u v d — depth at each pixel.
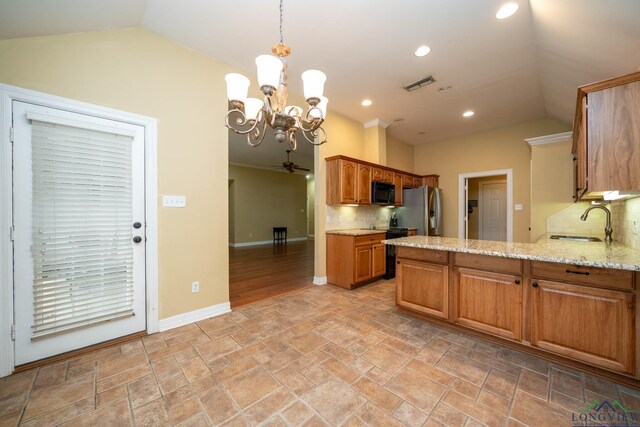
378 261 4.00
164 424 1.32
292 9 2.02
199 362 1.86
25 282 1.79
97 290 2.05
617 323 1.58
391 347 2.06
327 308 2.89
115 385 1.61
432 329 2.37
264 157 7.14
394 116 4.32
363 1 1.93
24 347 1.78
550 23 1.99
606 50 1.92
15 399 1.49
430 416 1.36
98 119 2.05
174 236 2.45
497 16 2.07
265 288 3.66
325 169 3.96
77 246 1.97
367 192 4.19
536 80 3.11
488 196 6.41
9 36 1.69
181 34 2.35
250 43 2.47
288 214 9.65
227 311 2.79
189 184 2.54
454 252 2.27
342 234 3.71
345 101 3.73
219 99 2.76
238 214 8.19
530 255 1.79
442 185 5.68
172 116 2.43
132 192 2.22
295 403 1.46
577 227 3.35
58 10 1.66
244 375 1.71
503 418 1.35
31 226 1.80
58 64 1.88
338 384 1.62
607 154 1.56
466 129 5.01
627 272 1.55
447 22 2.15
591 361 1.66
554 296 1.79
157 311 2.33
